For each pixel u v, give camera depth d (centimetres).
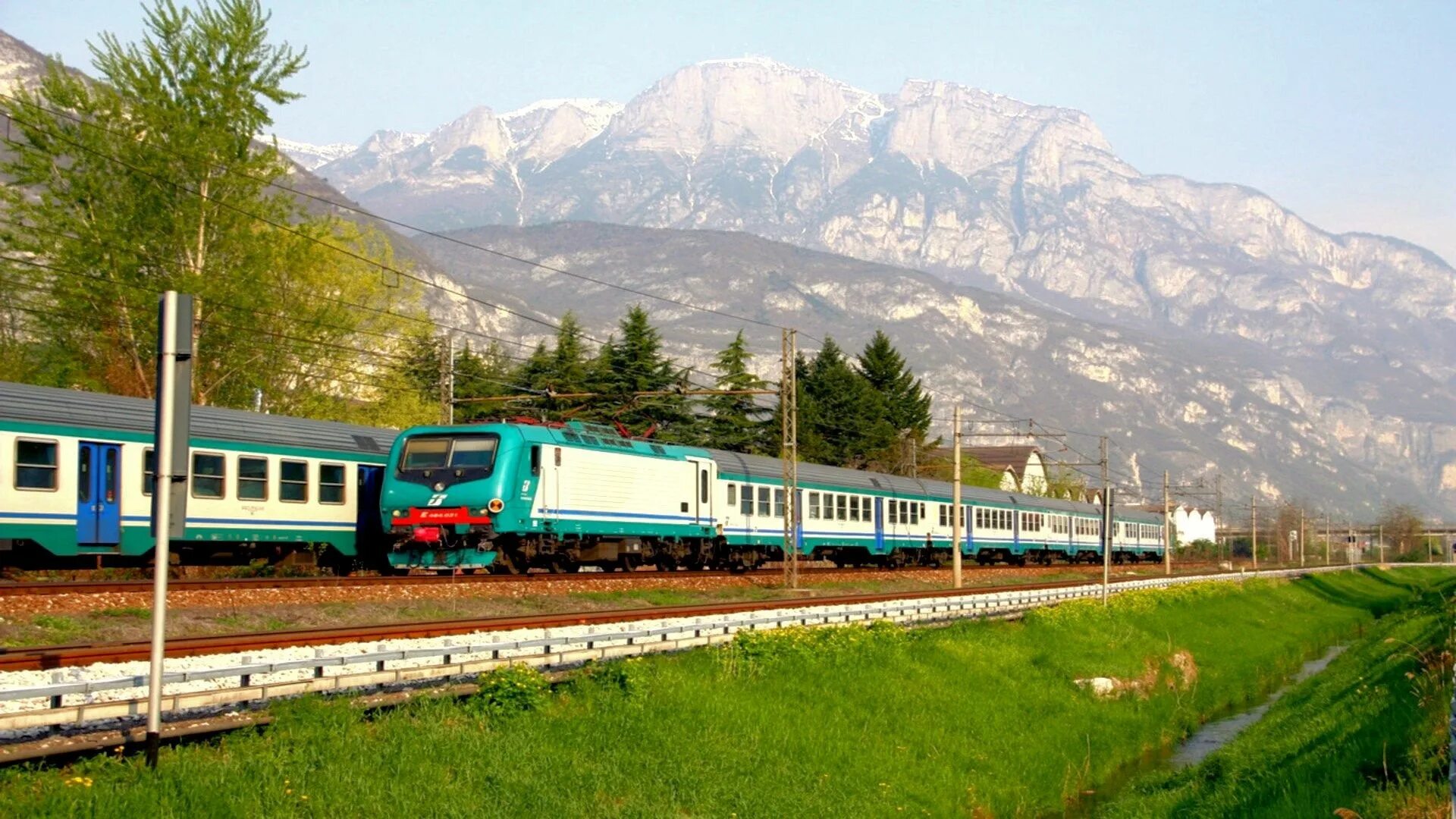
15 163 4138
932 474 9500
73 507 2780
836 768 2139
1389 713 2366
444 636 2197
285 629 2412
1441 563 18238
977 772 2422
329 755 1506
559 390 7300
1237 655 4741
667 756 1884
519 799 1576
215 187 4319
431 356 6238
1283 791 1994
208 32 4234
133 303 4122
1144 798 2444
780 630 2700
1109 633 4178
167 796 1302
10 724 1327
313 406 4844
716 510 4475
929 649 3097
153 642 1340
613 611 2706
